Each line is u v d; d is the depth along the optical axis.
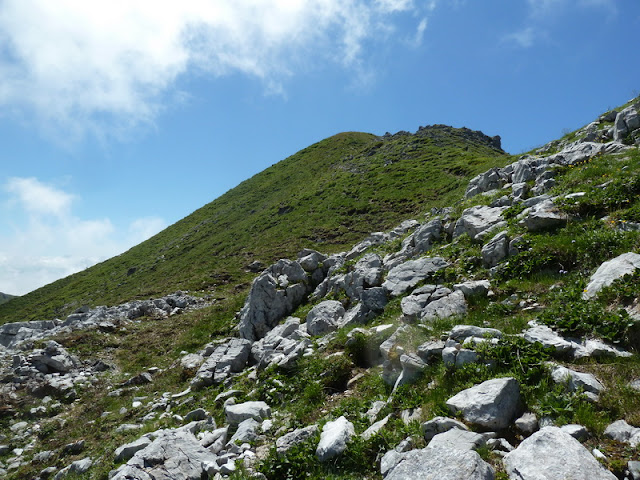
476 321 9.79
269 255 48.53
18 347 22.09
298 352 13.32
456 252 15.16
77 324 26.56
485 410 6.26
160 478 8.02
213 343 21.36
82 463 11.43
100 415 15.77
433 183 59.03
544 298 9.79
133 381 18.72
